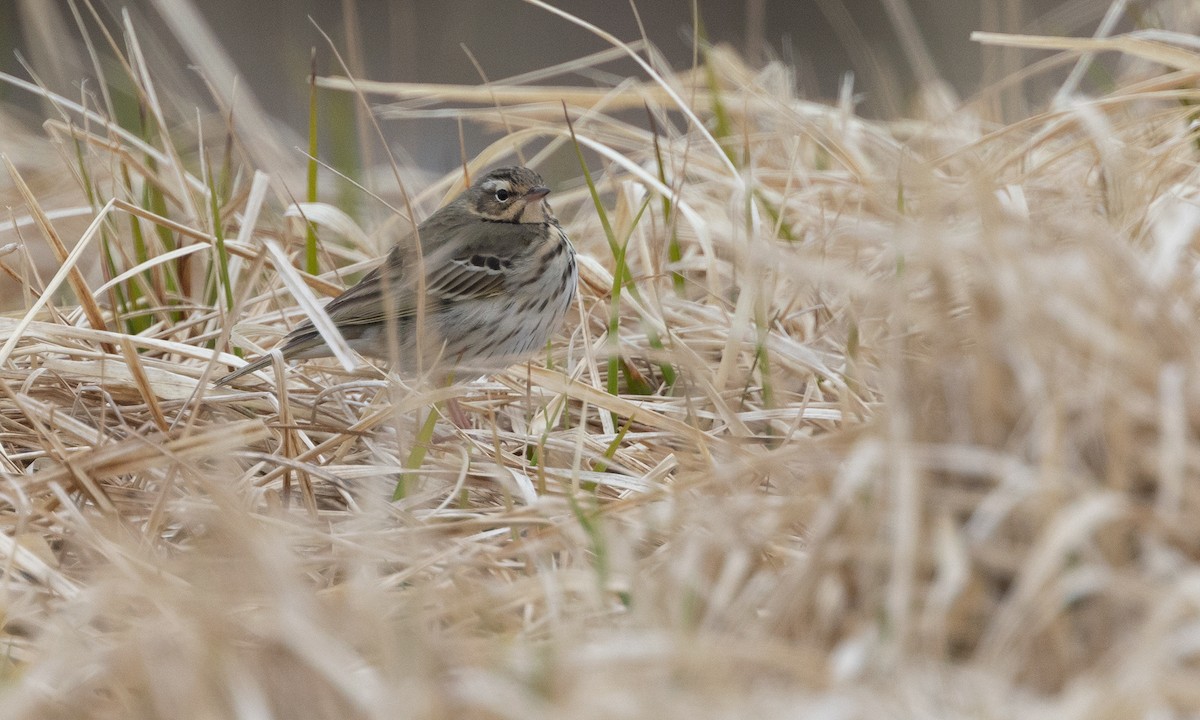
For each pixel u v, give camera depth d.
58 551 9.59
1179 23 16.83
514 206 13.46
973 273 8.07
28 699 6.84
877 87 18.88
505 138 15.25
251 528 8.23
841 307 12.52
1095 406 7.59
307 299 10.67
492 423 10.66
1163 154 12.59
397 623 7.75
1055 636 6.93
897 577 7.03
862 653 6.86
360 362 13.47
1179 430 7.35
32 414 10.38
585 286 14.38
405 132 21.44
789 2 27.19
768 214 14.70
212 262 14.26
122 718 6.89
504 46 26.12
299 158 19.39
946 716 6.38
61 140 16.42
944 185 13.48
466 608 8.02
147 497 10.00
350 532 9.35
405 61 19.45
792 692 6.78
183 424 11.52
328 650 6.77
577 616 7.65
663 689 6.48
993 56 17.02
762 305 11.58
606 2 27.59
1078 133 15.38
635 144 16.66
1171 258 8.78
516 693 6.37
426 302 12.95
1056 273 7.92
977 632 7.29
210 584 7.59
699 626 7.54
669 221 13.92
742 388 12.14
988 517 7.39
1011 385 7.88
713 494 9.06
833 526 7.59
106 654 7.20
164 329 13.55
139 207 14.34
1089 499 7.09
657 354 11.60
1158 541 7.19
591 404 12.31
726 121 15.91
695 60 15.59
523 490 9.99
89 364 11.49
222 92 16.77
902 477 7.34
